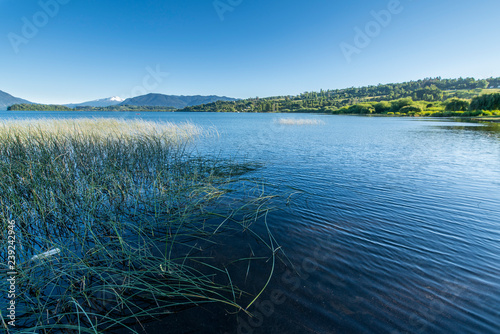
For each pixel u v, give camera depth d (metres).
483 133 19.86
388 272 2.85
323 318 2.22
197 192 5.53
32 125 9.34
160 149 9.41
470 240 3.56
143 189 5.73
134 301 2.42
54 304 2.35
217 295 2.53
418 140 15.82
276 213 4.59
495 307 2.33
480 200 5.26
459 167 8.45
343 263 3.04
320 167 8.46
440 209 4.77
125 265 2.98
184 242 3.58
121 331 2.09
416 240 3.57
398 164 8.94
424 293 2.52
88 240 3.52
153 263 3.01
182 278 2.75
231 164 8.62
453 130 22.62
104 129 11.57
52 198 4.12
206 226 4.09
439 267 2.93
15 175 4.55
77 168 6.37
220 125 30.02
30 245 3.15
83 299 2.42
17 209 3.67
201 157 9.55
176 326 2.15
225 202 5.20
